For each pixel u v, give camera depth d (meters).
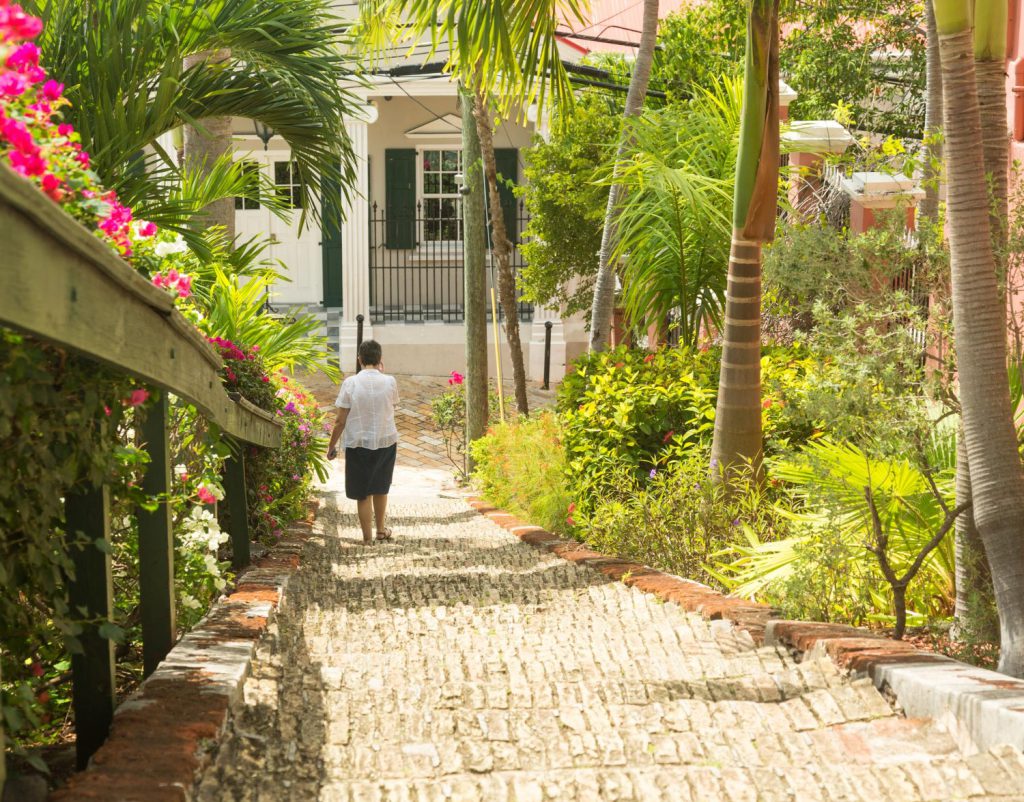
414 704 3.90
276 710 3.68
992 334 4.13
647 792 3.02
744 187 7.27
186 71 7.78
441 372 23.39
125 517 4.56
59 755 3.45
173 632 4.12
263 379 7.91
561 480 10.70
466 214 17.48
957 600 4.68
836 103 16.30
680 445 8.52
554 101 8.95
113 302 2.81
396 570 7.79
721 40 17.25
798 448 7.80
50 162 2.87
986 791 2.95
